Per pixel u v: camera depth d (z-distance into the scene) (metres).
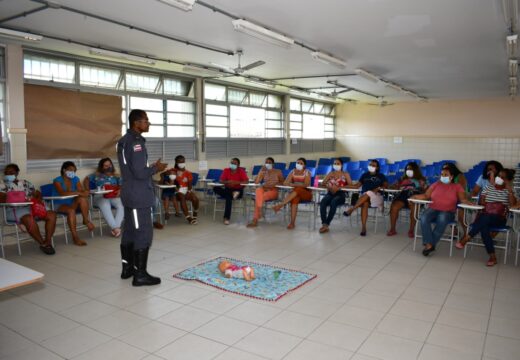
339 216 7.19
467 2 4.04
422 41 5.63
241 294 3.65
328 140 14.27
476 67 7.51
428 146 13.20
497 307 3.41
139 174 3.70
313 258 4.77
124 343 2.79
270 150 11.13
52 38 5.32
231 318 3.18
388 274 4.23
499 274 4.25
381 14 4.43
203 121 8.68
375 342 2.81
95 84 6.62
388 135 13.79
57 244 5.41
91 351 2.69
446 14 4.43
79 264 4.55
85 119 6.43
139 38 5.48
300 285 3.88
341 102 14.10
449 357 2.62
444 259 4.78
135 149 3.70
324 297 3.61
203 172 8.70
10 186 5.00
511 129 12.08
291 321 3.13
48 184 5.71
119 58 6.30
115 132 6.91
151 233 3.90
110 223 5.74
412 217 5.83
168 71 7.80
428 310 3.34
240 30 4.50
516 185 8.49
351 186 6.19
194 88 8.45
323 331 2.96
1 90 5.46
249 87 10.05
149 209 3.88
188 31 5.19
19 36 4.70
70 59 6.23
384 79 8.84
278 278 4.05
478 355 2.64
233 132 9.70
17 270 2.34
